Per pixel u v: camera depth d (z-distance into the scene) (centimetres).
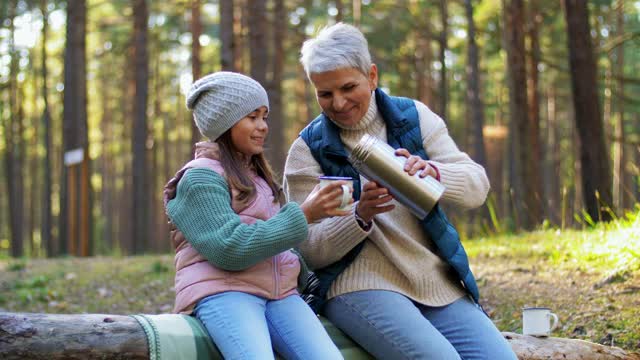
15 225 2112
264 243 243
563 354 319
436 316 279
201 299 251
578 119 877
